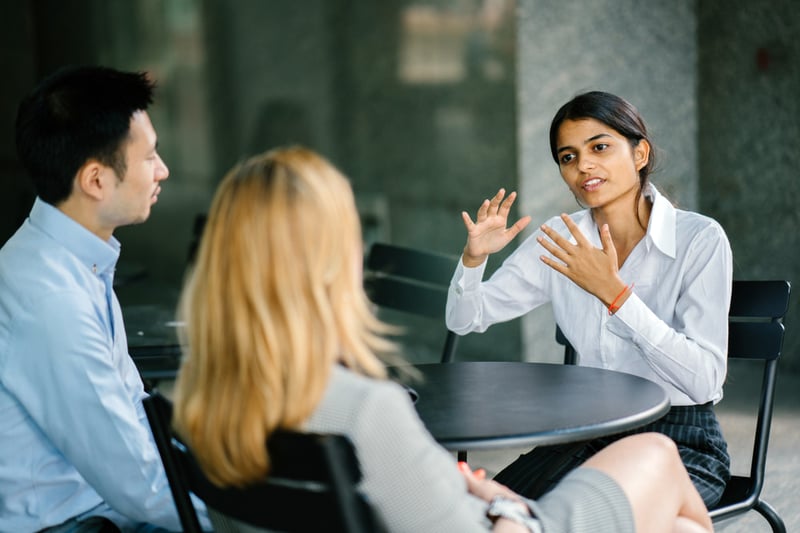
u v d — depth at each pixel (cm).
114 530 185
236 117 719
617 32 493
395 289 314
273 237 128
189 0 754
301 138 656
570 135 238
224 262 131
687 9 510
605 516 153
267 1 670
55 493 185
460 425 172
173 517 180
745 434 398
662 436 170
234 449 129
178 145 789
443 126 532
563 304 254
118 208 194
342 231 132
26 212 713
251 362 128
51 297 178
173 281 798
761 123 492
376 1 574
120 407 178
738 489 223
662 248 234
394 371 221
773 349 235
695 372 217
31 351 177
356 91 602
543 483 207
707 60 512
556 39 478
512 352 500
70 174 189
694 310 228
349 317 133
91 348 177
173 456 156
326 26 620
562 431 168
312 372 127
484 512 146
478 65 500
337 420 127
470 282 258
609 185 236
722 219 517
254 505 134
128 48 835
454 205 529
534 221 483
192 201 773
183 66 773
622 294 216
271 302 128
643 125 240
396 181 578
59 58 942
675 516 165
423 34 539
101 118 188
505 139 486
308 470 125
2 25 941
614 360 243
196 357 134
